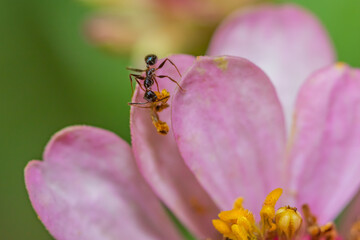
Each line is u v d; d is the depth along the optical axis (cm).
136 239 13
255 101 13
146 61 12
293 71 14
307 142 13
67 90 17
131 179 13
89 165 13
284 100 14
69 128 13
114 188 13
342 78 13
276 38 14
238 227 13
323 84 13
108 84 17
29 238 17
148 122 13
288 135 14
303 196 13
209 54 14
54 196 13
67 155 13
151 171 13
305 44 14
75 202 13
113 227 13
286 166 13
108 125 17
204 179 13
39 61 17
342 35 16
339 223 14
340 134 13
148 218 13
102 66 17
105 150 13
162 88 12
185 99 13
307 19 14
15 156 17
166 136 13
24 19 17
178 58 12
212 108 13
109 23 16
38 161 13
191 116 13
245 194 13
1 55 17
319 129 13
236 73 13
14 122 17
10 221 17
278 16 14
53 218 13
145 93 12
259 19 14
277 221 13
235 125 13
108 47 16
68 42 17
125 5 16
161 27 16
